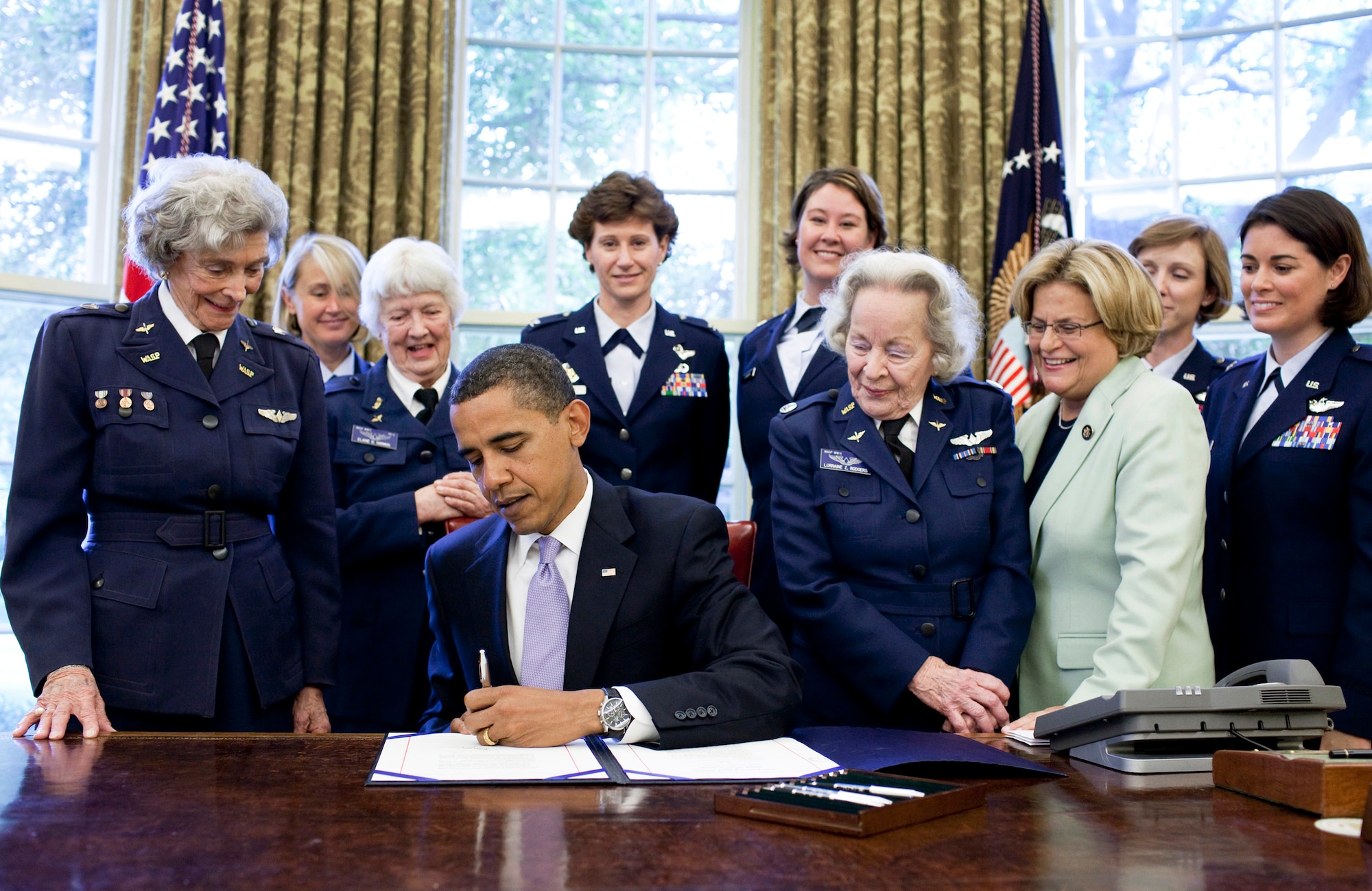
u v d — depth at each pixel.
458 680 1.81
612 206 2.85
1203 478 1.92
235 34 4.08
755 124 4.60
